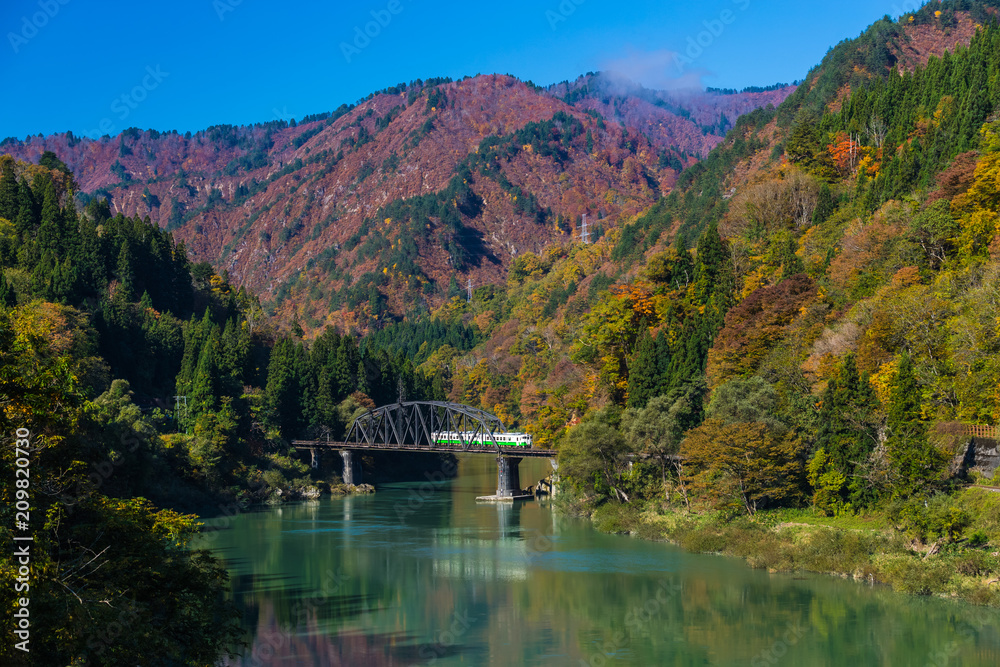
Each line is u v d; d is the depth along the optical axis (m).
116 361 181.88
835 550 88.94
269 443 172.88
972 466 91.81
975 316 100.06
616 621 74.88
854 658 64.75
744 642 68.81
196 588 49.81
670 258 170.25
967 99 161.75
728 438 103.44
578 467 123.25
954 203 124.94
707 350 136.00
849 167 198.38
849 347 113.94
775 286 136.38
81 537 45.66
